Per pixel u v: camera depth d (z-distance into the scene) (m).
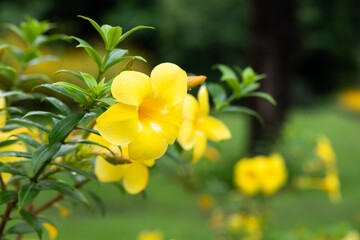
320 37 32.03
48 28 2.59
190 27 28.75
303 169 5.11
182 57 29.20
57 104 1.47
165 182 9.98
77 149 1.62
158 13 29.38
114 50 1.50
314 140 5.43
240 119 22.92
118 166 1.76
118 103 1.31
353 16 31.14
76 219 7.60
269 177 4.05
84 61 17.92
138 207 8.66
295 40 12.46
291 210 8.17
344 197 9.71
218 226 4.91
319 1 30.44
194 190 4.86
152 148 1.33
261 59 12.13
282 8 12.27
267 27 12.16
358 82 35.72
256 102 11.94
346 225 4.20
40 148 1.42
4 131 1.76
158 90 1.38
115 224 7.40
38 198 8.62
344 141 17.81
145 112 1.39
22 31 2.57
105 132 1.29
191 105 1.91
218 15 28.78
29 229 1.73
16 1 25.00
